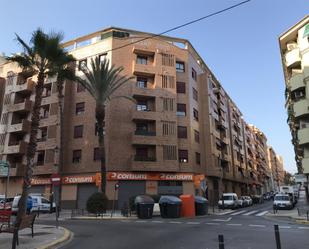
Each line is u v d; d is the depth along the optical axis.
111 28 44.22
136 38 44.22
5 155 46.50
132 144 40.00
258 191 99.31
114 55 42.44
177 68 46.66
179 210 25.80
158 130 41.19
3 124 48.22
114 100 40.69
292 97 40.66
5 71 52.38
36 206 30.22
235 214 31.14
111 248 10.46
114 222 20.53
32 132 16.31
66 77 19.95
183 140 43.53
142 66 43.00
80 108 42.75
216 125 54.97
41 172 42.16
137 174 39.12
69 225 18.11
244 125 86.25
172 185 40.91
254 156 97.12
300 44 39.19
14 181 45.50
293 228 16.33
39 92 17.17
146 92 42.19
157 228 16.38
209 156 48.06
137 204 24.92
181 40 49.84
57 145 42.22
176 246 10.63
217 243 11.21
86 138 40.78
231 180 62.97
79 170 40.09
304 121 38.12
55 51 17.86
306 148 37.03
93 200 26.88
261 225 18.00
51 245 10.86
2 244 10.68
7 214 13.54
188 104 45.47
